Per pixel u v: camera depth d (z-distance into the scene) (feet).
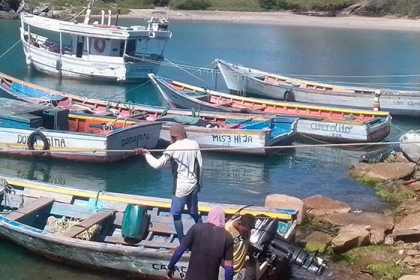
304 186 53.16
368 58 161.58
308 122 68.69
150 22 113.50
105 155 54.60
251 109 73.82
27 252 35.70
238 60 146.72
